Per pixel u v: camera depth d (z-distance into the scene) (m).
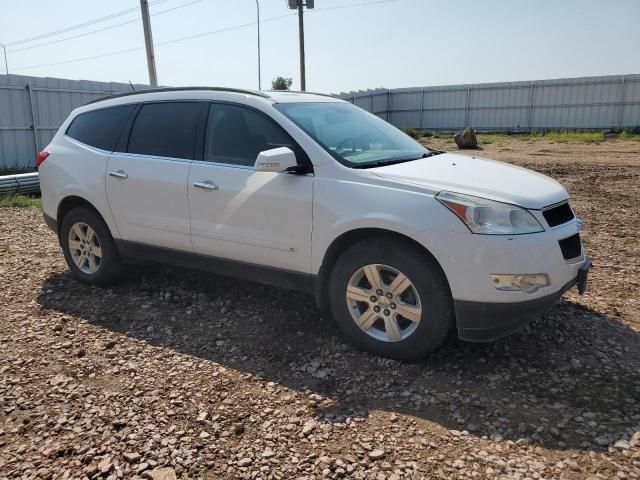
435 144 28.75
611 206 9.52
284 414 3.25
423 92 41.53
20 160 16.36
